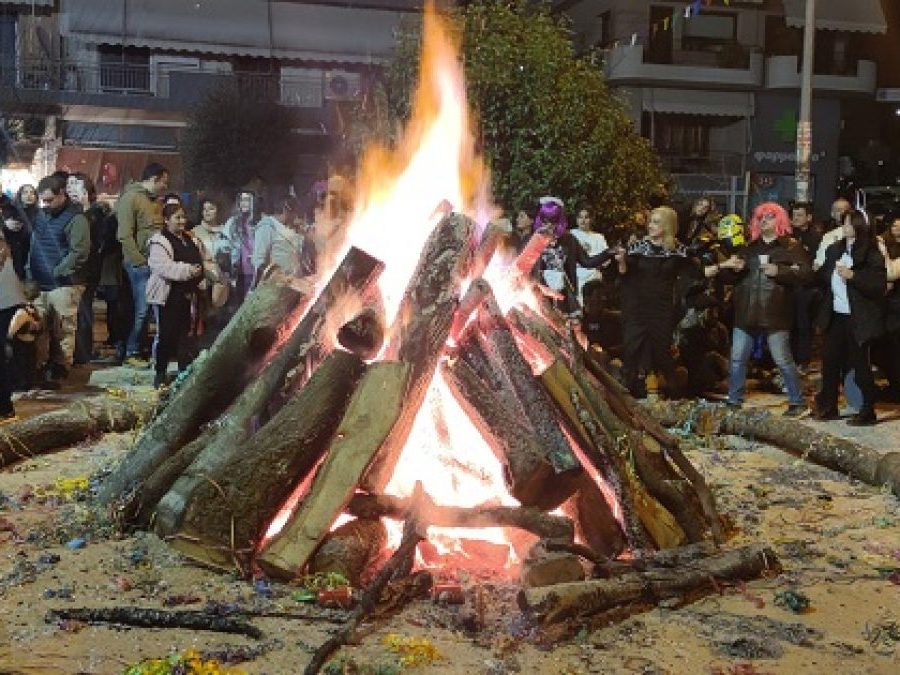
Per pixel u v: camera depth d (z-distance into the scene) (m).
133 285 12.03
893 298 10.02
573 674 4.16
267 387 5.73
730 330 11.55
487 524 5.18
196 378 6.11
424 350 5.62
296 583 5.00
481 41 14.97
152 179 12.09
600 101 15.59
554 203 10.81
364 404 5.32
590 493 5.54
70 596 4.88
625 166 16.05
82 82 29.27
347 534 5.11
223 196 25.69
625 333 10.30
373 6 30.28
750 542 6.00
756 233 10.02
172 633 4.48
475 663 4.23
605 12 34.19
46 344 10.73
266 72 30.56
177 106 29.31
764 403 10.62
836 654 4.43
